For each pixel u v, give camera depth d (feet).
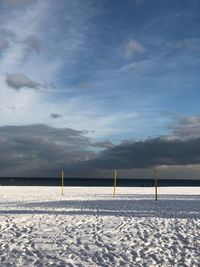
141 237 35.01
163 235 35.94
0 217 46.50
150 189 141.49
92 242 32.78
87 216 48.26
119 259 27.37
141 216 48.80
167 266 25.68
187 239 34.17
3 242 32.17
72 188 140.56
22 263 25.98
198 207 62.03
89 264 25.95
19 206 62.44
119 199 80.33
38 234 35.86
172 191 129.39
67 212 52.75
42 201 73.67
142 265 25.85
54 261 26.61
